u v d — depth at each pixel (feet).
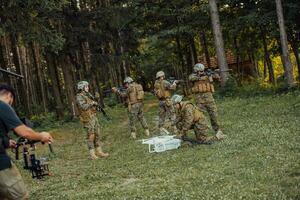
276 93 78.95
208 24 109.50
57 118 94.32
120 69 127.24
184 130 43.42
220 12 100.73
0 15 68.49
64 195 30.30
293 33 94.68
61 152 51.75
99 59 99.71
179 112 43.62
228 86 85.40
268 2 87.15
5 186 17.15
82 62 106.11
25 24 69.36
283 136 39.99
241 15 96.89
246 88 88.74
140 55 114.93
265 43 110.63
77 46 92.22
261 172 28.71
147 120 71.46
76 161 45.24
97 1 110.83
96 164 41.42
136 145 48.93
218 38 88.79
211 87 45.37
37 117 95.25
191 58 133.08
